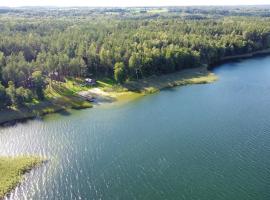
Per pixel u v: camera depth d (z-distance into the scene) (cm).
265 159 9488
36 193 8219
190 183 8475
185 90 16112
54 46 19375
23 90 13488
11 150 10338
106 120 12625
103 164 9475
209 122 12119
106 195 8094
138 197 7988
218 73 19088
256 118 12356
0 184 8481
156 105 14112
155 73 18050
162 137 11062
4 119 12638
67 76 17112
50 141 10938
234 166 9175
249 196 7906
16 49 18938
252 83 16900
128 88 16175
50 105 13912
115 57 17588
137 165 9388
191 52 19938
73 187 8438
